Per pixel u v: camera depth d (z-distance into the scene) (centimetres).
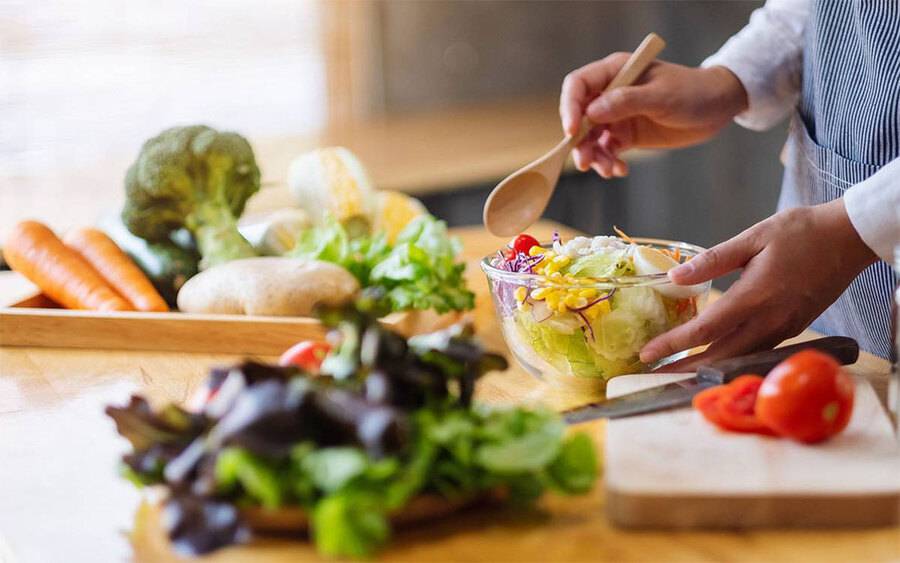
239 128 338
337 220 174
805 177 152
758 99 155
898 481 84
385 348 84
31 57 295
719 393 97
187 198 165
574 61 398
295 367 86
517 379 125
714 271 110
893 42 128
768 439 92
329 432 80
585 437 84
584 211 310
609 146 156
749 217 364
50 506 95
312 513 79
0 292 168
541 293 111
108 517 92
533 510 88
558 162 140
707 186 371
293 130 349
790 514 83
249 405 78
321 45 347
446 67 377
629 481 85
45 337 146
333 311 85
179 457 82
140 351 144
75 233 164
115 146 314
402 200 182
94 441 111
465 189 281
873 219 109
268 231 169
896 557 79
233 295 144
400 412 81
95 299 152
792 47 155
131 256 167
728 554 80
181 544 77
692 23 367
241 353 142
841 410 90
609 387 108
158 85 319
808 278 111
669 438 93
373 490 77
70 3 298
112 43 308
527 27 387
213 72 329
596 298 111
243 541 83
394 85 370
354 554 75
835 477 85
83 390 128
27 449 109
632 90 143
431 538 84
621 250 116
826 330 155
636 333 112
